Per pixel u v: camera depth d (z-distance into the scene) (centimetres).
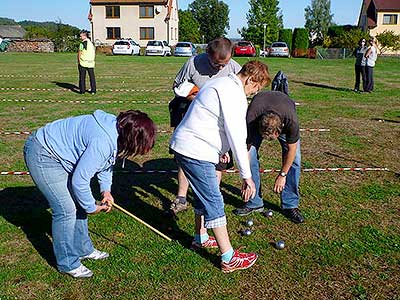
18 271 371
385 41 4062
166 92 1408
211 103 335
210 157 343
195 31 7319
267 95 407
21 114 1004
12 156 681
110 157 323
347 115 1066
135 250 406
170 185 574
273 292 350
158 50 3697
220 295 345
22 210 487
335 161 686
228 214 486
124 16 4862
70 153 325
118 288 352
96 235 432
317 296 346
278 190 431
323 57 3991
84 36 1303
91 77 1339
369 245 419
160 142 779
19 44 4434
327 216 483
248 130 407
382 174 625
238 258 376
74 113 1023
